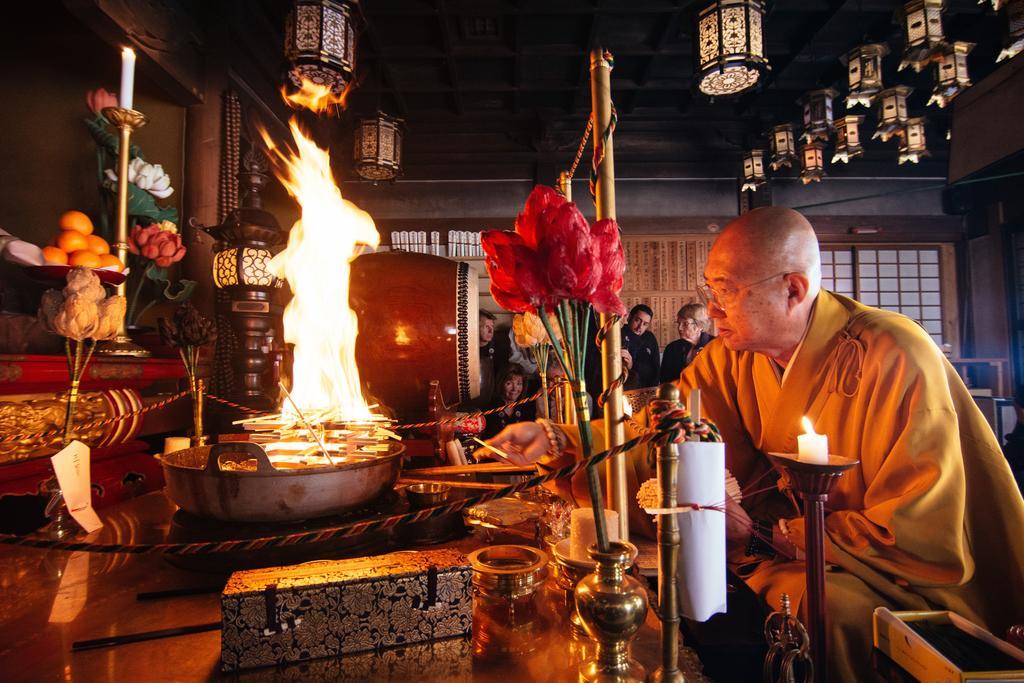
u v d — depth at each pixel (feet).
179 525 3.05
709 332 18.99
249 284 7.22
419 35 17.49
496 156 22.70
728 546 4.16
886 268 23.81
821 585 2.29
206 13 10.75
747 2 11.64
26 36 8.57
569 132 22.41
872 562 3.41
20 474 3.89
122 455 4.90
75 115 9.03
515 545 3.17
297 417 4.10
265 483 2.80
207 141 10.59
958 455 3.46
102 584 2.82
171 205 10.37
